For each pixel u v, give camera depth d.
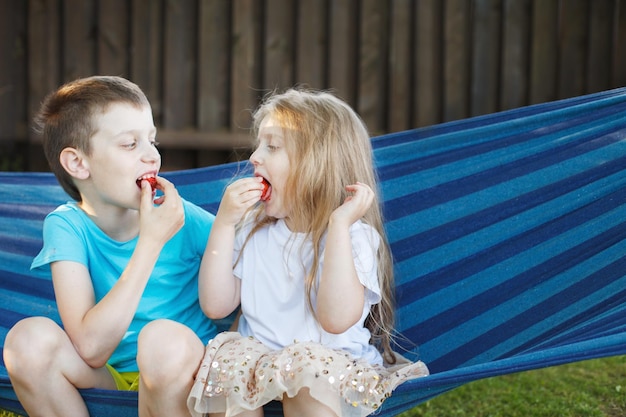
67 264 2.03
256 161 2.14
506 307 2.37
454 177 2.50
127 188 2.07
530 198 2.43
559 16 4.64
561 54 4.64
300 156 2.12
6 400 2.04
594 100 2.45
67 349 1.90
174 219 2.04
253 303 2.11
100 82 2.12
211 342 1.92
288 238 2.13
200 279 2.14
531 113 2.52
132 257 1.99
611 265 2.29
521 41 4.70
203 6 4.89
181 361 1.81
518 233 2.42
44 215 2.58
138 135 2.08
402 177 2.53
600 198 2.37
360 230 2.10
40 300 2.48
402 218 2.50
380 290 2.21
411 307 2.44
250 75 4.89
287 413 1.86
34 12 5.02
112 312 1.93
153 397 1.82
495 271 2.41
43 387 1.88
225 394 1.83
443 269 2.45
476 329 2.38
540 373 3.51
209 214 2.36
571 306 2.30
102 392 1.89
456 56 4.75
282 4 4.87
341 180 2.16
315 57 4.87
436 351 2.39
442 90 4.79
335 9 4.81
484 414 3.05
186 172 2.63
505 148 2.48
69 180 2.16
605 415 3.01
